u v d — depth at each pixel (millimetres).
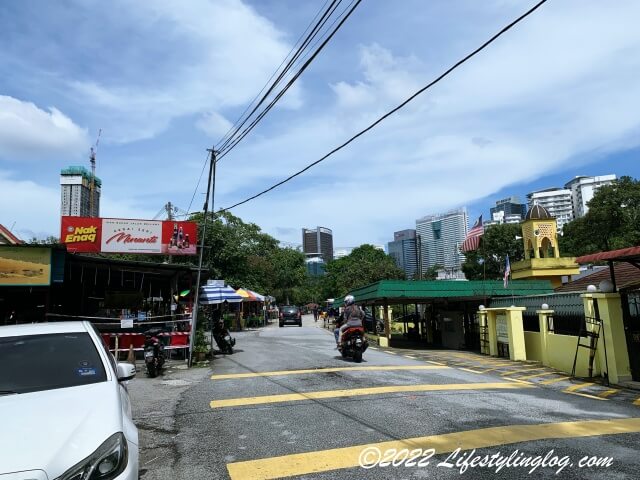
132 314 16859
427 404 7508
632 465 4879
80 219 16188
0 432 3176
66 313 16844
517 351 14055
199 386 9469
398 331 36375
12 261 12180
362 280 48406
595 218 31750
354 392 8445
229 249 34594
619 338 9789
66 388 4031
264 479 4629
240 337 23859
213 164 14102
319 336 24156
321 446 5543
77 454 3051
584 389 9273
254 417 6879
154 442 5887
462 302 22672
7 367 4234
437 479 4566
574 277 26859
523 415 6883
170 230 16672
